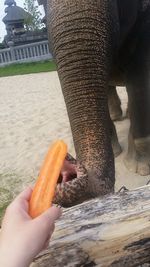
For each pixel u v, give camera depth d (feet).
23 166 5.83
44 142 6.64
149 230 1.55
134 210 1.64
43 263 1.48
